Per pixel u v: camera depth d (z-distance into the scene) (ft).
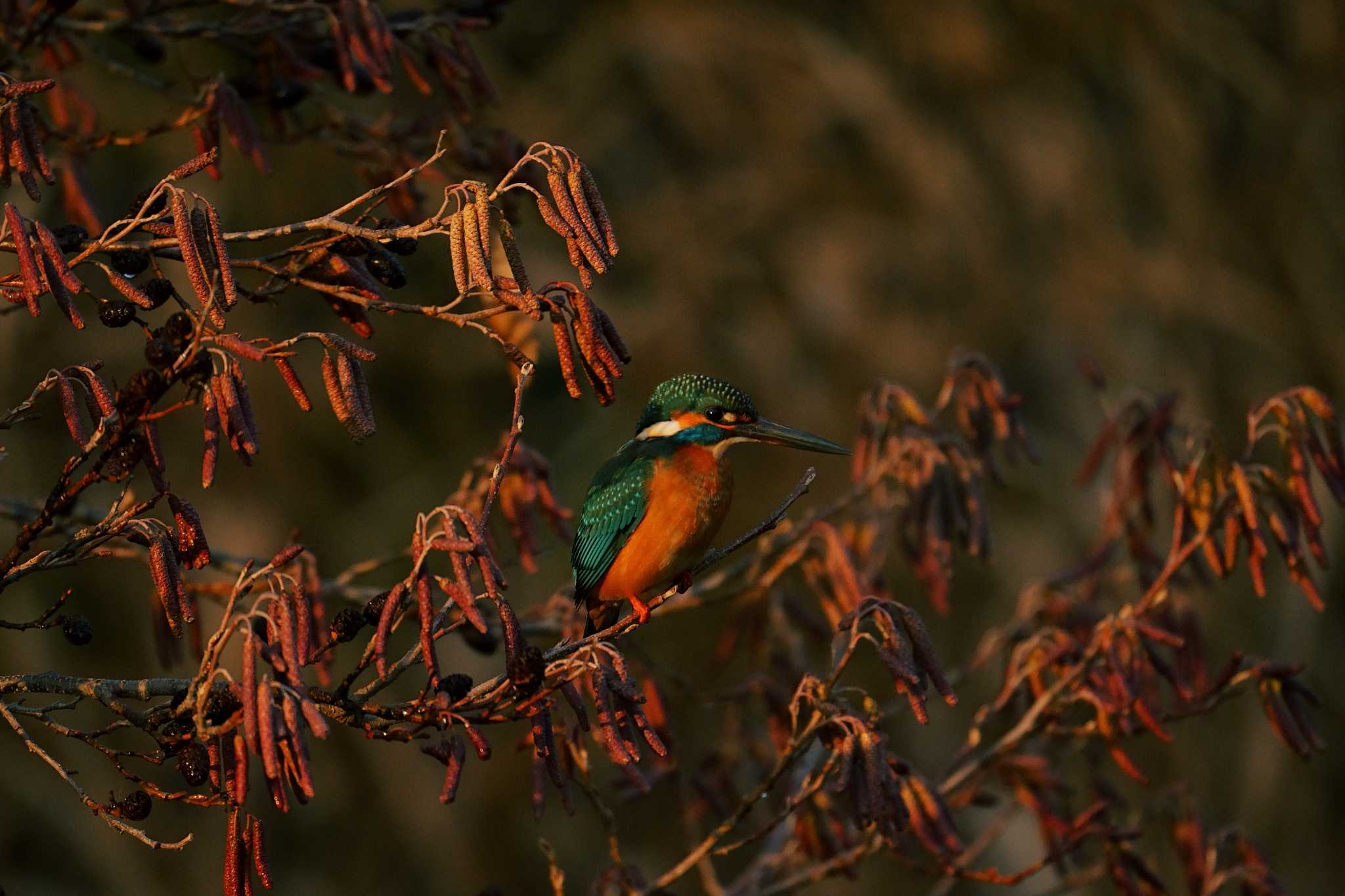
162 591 13.97
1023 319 61.11
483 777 51.83
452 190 14.26
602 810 22.03
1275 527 22.18
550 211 14.21
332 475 51.55
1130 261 61.41
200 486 48.62
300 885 49.29
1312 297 62.69
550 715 14.71
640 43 59.72
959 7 61.62
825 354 58.95
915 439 24.63
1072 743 26.99
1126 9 61.26
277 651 13.29
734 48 60.13
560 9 60.85
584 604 24.80
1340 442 22.24
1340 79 63.21
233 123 20.71
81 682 15.26
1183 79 63.10
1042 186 61.26
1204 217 62.54
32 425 44.37
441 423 54.44
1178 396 25.05
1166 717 24.56
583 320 14.79
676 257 58.39
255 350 13.62
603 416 56.95
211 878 48.06
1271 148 63.67
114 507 14.52
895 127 59.26
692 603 25.91
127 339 44.93
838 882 48.83
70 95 24.59
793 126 60.13
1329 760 58.95
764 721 28.45
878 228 59.88
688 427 23.76
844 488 56.44
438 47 23.07
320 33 23.89
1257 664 23.27
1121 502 25.73
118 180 45.68
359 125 23.61
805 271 58.95
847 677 51.34
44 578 46.14
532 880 51.06
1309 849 57.41
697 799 25.41
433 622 13.84
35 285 13.89
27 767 45.37
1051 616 26.08
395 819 50.31
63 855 46.47
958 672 27.66
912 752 53.16
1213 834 24.72
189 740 14.17
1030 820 52.01
